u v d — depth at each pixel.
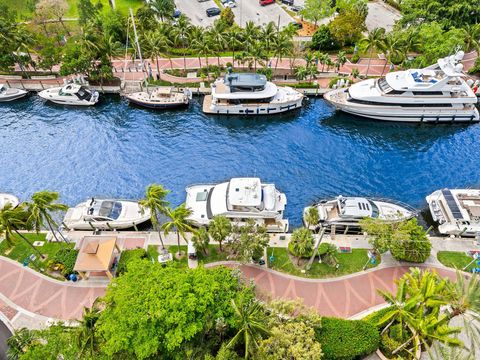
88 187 65.38
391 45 82.88
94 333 37.28
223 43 87.12
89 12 101.12
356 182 65.81
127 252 52.31
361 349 39.91
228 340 38.88
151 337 35.56
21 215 47.47
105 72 83.69
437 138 74.75
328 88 84.75
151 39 82.69
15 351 39.19
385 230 49.47
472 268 50.75
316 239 54.50
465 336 43.12
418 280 40.59
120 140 74.75
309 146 73.25
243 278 46.53
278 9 115.12
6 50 83.31
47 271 51.12
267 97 77.44
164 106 80.94
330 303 47.34
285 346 36.28
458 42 82.06
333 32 94.38
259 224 55.91
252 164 69.56
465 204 57.81
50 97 81.38
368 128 77.31
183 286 38.19
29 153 71.81
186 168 68.81
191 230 47.75
